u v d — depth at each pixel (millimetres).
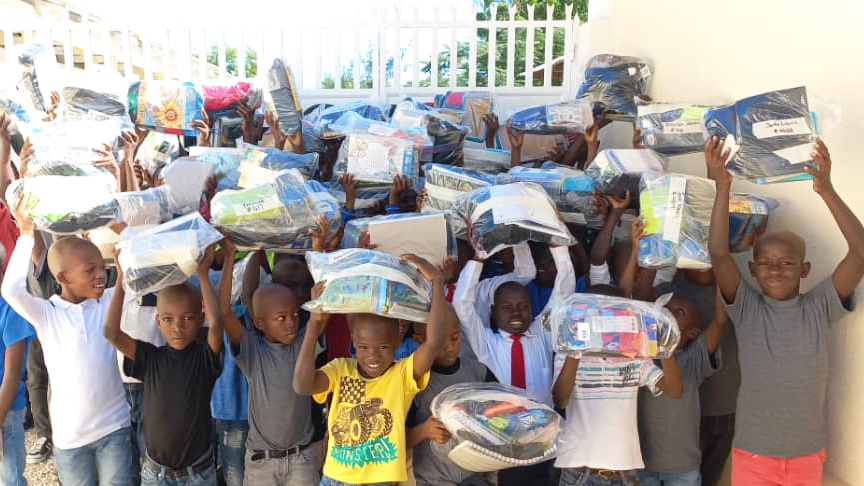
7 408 3393
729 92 4312
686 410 3426
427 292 3061
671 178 3531
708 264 3361
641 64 5277
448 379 3260
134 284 3135
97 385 3428
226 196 3676
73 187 3736
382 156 4367
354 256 3064
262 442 3309
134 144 4539
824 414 3490
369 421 2994
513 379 3490
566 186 4180
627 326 3072
